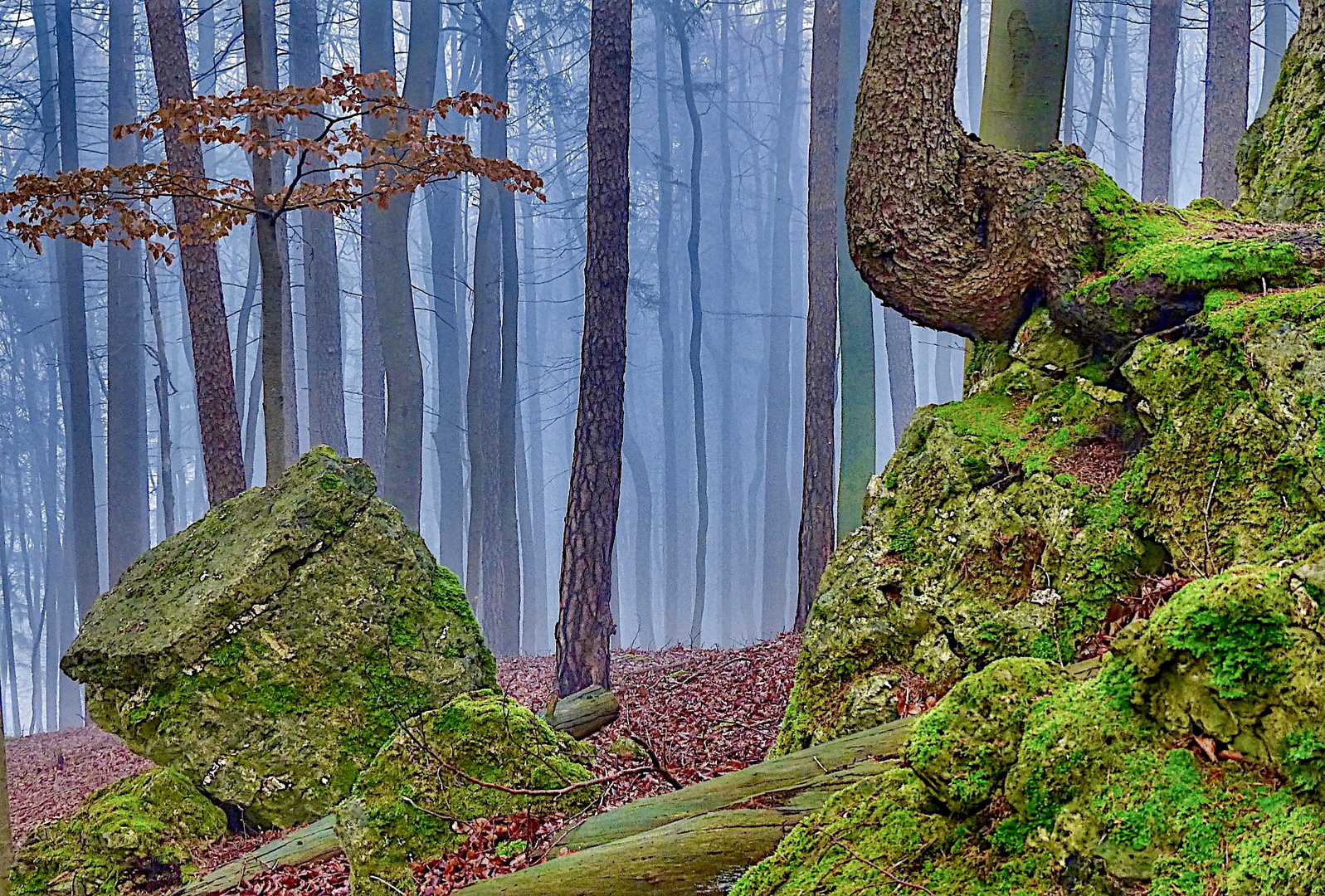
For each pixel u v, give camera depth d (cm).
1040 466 514
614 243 1095
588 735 838
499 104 973
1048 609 477
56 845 682
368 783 535
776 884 268
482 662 836
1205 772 212
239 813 731
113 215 2386
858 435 1584
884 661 542
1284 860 185
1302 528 406
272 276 1003
